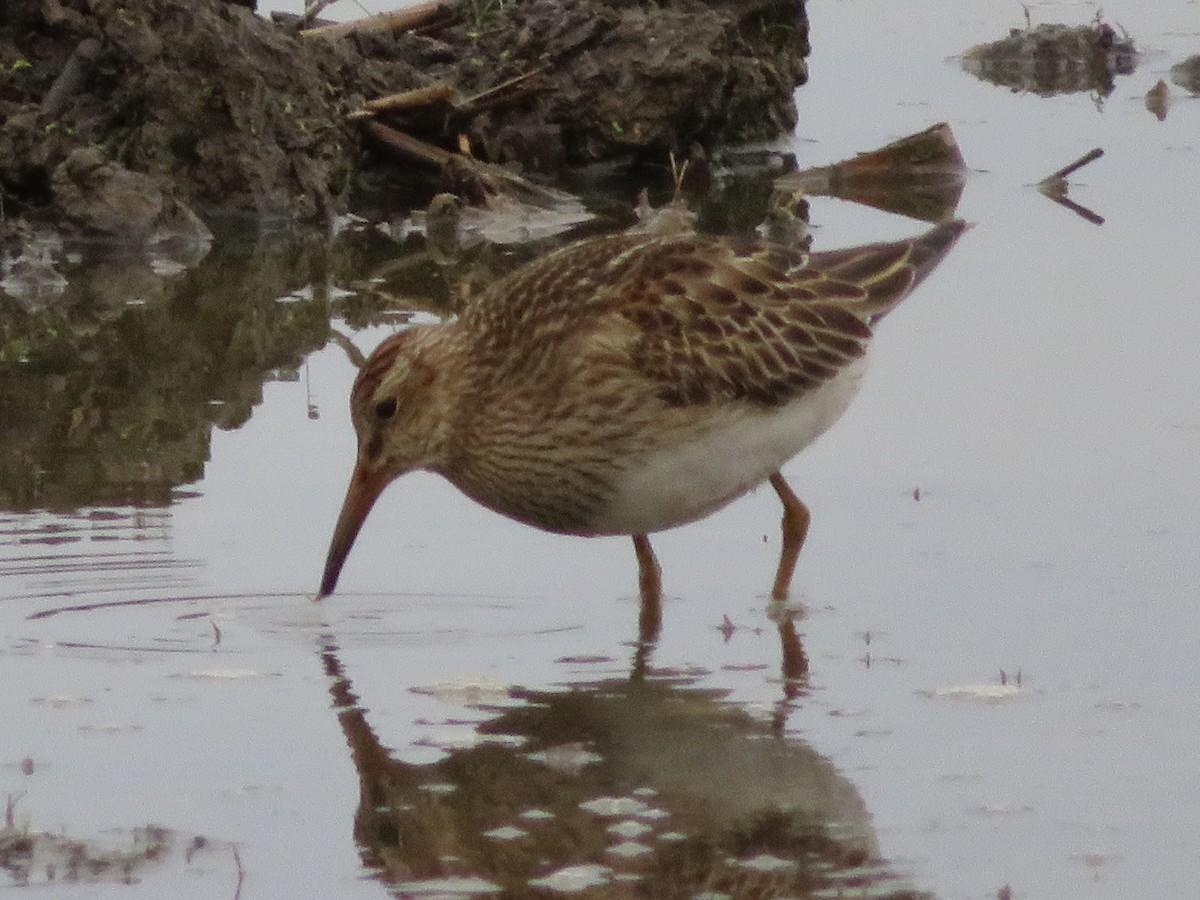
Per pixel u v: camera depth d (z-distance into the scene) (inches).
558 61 885.8
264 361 645.3
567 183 877.2
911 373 631.8
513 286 480.1
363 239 791.1
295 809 367.6
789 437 486.6
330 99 842.8
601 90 880.3
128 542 507.5
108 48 807.1
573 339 466.3
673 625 464.4
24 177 779.4
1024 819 360.8
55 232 770.8
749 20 955.3
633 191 865.5
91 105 805.2
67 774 381.4
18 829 357.7
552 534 521.3
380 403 470.6
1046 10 1195.3
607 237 506.6
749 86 917.2
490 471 476.7
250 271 741.3
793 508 488.7
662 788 376.5
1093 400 604.4
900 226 787.4
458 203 812.0
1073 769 381.4
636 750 394.0
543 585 491.2
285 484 550.6
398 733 402.6
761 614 469.1
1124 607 463.5
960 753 389.7
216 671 434.9
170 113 804.0
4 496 537.0
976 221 799.7
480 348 472.7
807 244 756.0
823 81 1059.9
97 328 673.0
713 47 890.1
